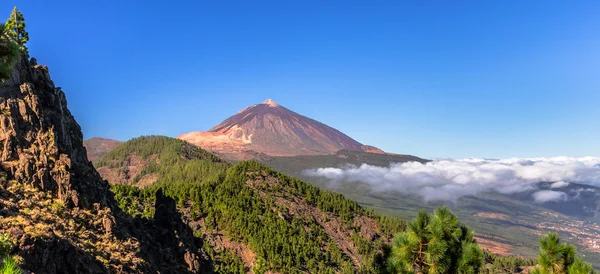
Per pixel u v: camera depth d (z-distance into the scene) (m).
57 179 52.72
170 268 63.47
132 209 135.88
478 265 27.41
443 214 28.41
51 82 63.91
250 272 177.12
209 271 77.56
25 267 34.88
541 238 28.05
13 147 51.84
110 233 53.38
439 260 26.88
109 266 46.28
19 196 46.97
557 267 26.80
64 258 40.97
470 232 28.83
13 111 54.16
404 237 28.41
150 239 66.00
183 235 79.81
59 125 59.78
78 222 50.56
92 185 58.72
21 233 37.59
